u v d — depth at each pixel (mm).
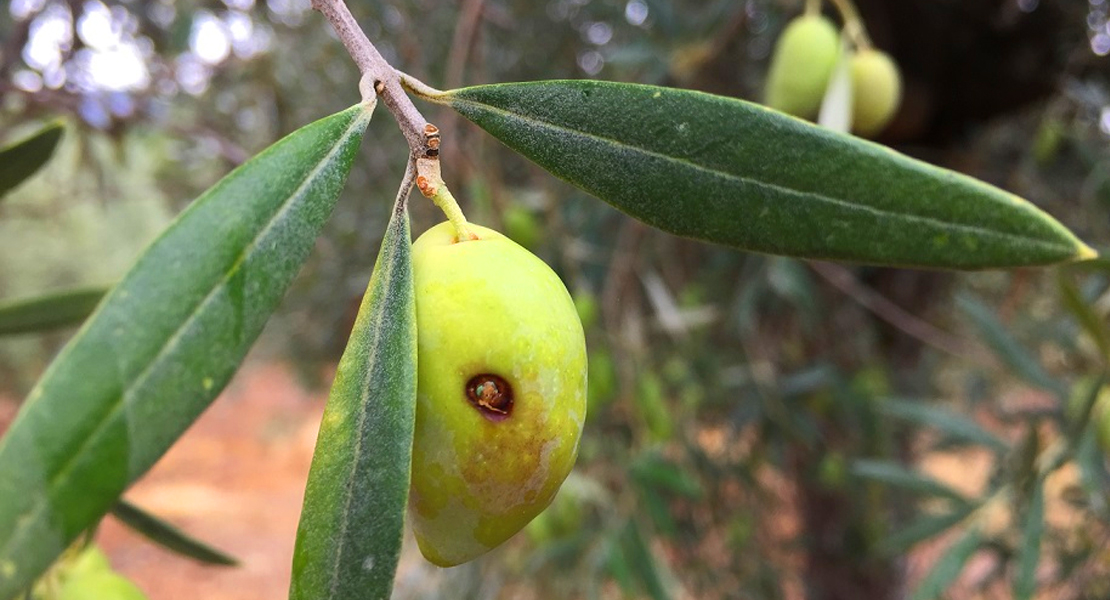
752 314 326
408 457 56
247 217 53
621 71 325
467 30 187
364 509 55
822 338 351
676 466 240
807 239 66
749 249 67
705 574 352
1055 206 341
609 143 68
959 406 449
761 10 308
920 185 64
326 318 469
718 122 67
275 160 56
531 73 370
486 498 60
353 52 64
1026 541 185
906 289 362
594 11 347
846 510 377
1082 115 325
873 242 65
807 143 65
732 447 345
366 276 389
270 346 599
